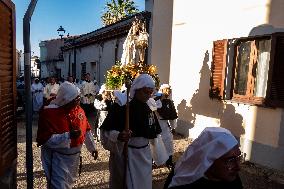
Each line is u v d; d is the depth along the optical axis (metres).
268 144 6.55
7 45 2.86
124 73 7.03
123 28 13.11
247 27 7.18
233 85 7.67
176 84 9.88
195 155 1.65
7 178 2.92
